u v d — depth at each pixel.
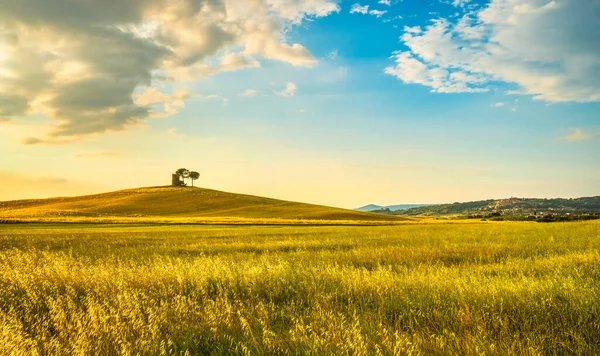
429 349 4.05
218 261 10.36
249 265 10.09
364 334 4.38
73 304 5.75
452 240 20.70
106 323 4.87
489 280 7.37
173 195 139.00
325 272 8.52
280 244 20.89
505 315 4.91
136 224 59.16
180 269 8.77
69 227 50.00
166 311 5.47
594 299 5.30
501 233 25.25
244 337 4.53
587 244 15.71
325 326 4.74
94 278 7.77
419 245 18.41
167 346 4.36
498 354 3.82
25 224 57.56
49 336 4.81
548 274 8.26
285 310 5.80
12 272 8.66
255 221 66.00
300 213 109.56
